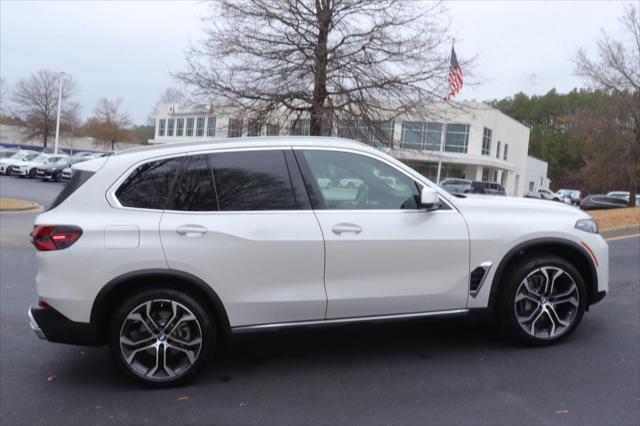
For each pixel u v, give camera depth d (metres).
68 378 4.29
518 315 4.58
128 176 4.06
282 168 4.24
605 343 4.78
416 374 4.22
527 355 4.53
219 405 3.78
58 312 3.90
